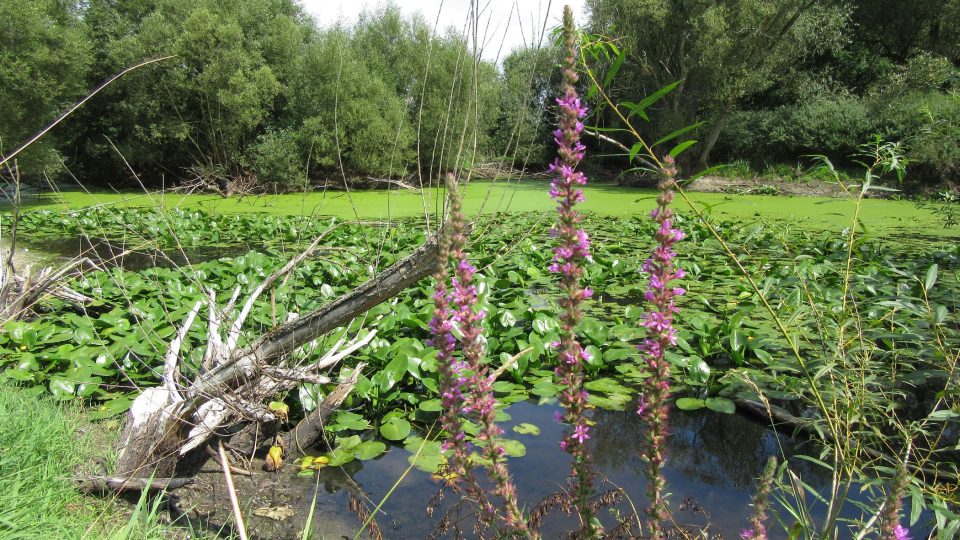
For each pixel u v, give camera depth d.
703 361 5.14
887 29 26.84
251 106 20.89
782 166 23.38
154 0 21.94
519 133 4.04
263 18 22.91
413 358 4.85
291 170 20.81
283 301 6.56
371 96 22.11
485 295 6.71
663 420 1.91
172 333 5.49
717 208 16.47
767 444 4.28
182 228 13.25
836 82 25.95
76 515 2.94
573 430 1.96
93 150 21.92
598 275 8.23
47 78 17.78
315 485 3.68
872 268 7.62
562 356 1.92
